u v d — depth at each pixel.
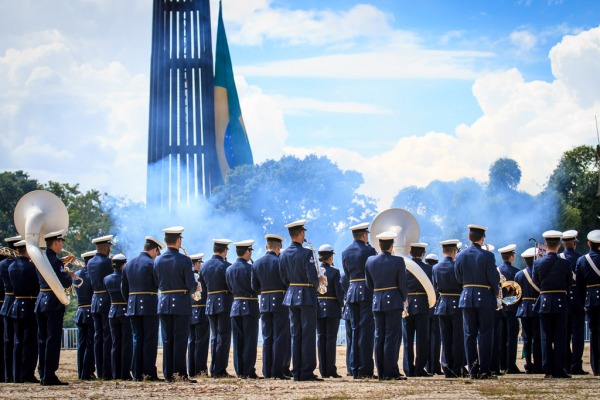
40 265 21.55
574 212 65.44
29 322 22.50
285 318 23.31
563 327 22.53
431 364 25.48
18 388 20.31
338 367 30.77
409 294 24.16
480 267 21.98
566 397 17.20
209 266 24.91
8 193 76.50
